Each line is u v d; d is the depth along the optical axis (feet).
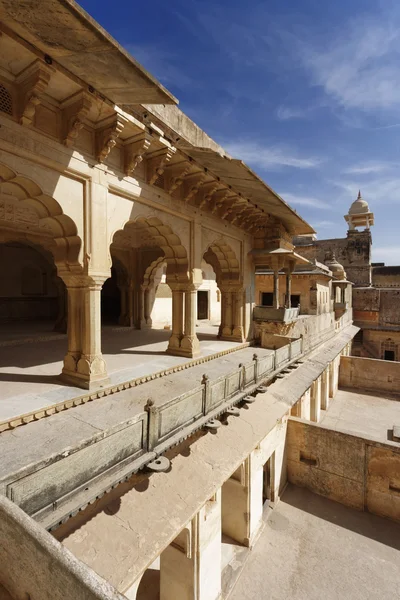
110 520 12.69
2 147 12.19
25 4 8.55
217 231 27.37
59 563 5.41
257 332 34.12
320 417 45.42
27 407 13.04
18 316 43.37
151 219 21.06
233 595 19.65
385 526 26.14
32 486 7.63
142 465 10.59
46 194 13.96
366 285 91.40
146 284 42.45
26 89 12.29
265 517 26.50
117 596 4.73
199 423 13.88
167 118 20.68
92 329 15.97
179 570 17.30
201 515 17.26
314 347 41.24
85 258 15.60
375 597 19.65
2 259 41.78
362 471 28.19
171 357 23.57
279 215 32.07
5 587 6.71
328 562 22.26
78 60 11.39
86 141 15.47
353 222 99.81
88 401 15.07
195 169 21.31
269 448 26.61
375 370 58.65
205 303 54.95
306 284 53.36
